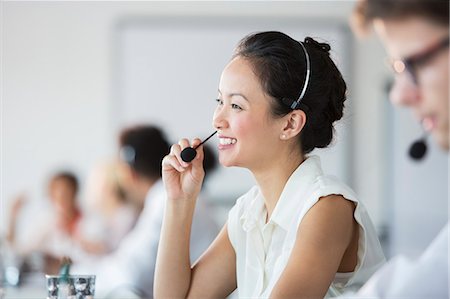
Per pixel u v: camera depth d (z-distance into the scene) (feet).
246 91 5.86
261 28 19.85
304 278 5.49
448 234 4.28
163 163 6.55
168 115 19.84
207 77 19.85
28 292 10.34
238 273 6.42
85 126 19.92
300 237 5.65
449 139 3.75
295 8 19.83
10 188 19.74
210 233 10.85
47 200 19.60
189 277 6.61
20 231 19.34
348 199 5.74
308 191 5.86
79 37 20.02
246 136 5.87
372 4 3.66
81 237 16.84
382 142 19.16
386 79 19.27
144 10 19.95
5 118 19.89
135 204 14.99
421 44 3.60
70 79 19.98
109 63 19.97
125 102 19.93
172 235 6.54
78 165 19.84
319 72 5.97
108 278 11.06
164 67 19.89
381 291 4.37
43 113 19.93
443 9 3.52
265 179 6.07
